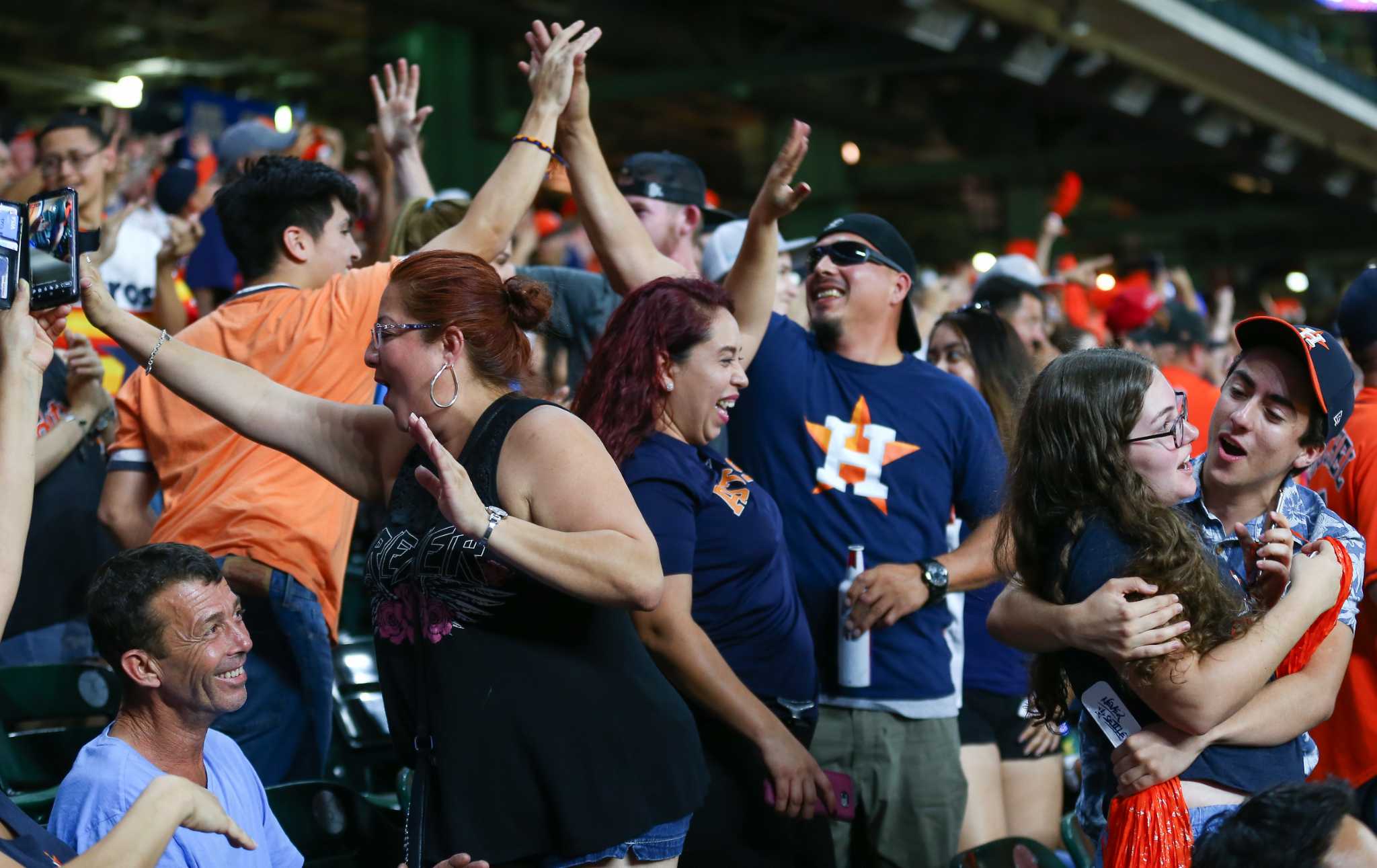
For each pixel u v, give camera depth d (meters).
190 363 9.02
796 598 10.91
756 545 10.26
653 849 7.97
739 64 47.78
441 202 14.34
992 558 11.66
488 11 43.53
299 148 18.77
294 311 11.62
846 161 65.25
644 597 7.56
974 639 14.21
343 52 50.72
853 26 45.09
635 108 62.31
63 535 13.97
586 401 10.09
